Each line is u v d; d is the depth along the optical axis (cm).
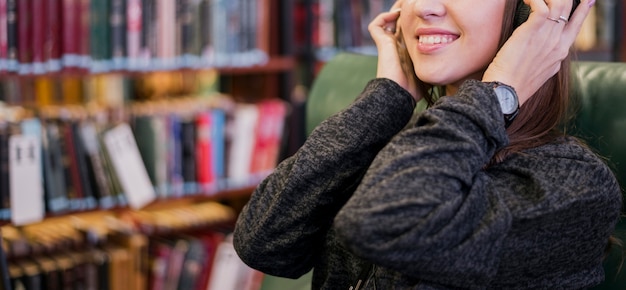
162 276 246
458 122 109
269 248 131
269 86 280
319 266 137
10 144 216
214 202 288
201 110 259
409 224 101
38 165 221
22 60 221
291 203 129
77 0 227
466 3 121
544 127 121
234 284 258
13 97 251
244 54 263
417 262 103
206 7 252
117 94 269
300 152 129
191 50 251
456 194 105
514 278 112
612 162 138
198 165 256
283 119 274
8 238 230
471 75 129
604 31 366
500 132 110
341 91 180
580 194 109
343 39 298
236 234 138
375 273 121
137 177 241
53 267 224
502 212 105
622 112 139
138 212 264
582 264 117
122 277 238
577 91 143
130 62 239
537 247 110
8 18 218
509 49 117
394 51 138
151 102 268
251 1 262
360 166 127
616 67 144
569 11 118
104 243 245
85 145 231
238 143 263
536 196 109
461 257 103
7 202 218
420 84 136
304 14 290
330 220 132
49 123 229
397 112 129
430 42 126
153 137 244
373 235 102
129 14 237
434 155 107
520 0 122
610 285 136
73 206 231
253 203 137
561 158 114
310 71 289
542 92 121
